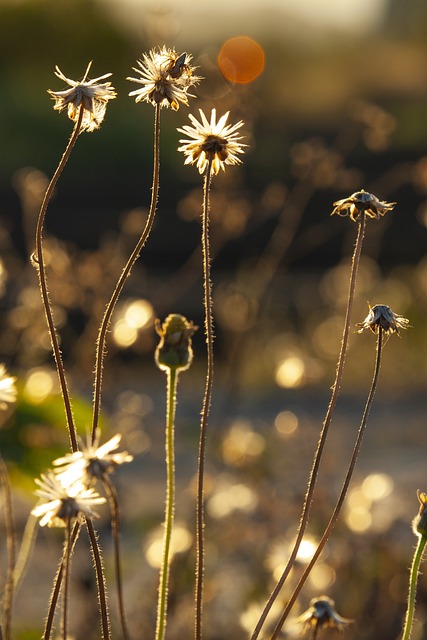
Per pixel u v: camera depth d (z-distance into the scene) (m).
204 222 2.28
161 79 2.26
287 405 10.38
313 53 22.33
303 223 15.24
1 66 27.33
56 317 6.63
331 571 4.90
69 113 2.22
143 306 5.34
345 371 12.05
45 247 6.34
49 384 4.73
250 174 17.95
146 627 4.46
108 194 18.30
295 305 13.37
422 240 15.64
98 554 2.23
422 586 5.00
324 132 20.91
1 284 4.53
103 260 6.59
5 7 27.58
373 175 17.81
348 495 5.78
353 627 4.49
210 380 2.27
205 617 4.60
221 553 5.15
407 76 24.34
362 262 13.11
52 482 1.90
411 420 9.99
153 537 5.21
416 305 13.39
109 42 24.84
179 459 8.09
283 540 5.03
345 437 9.11
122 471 7.78
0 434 3.91
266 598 4.51
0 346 7.05
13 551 2.35
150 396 10.56
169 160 20.48
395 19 24.84
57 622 4.59
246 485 5.64
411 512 5.89
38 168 20.73
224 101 6.33
